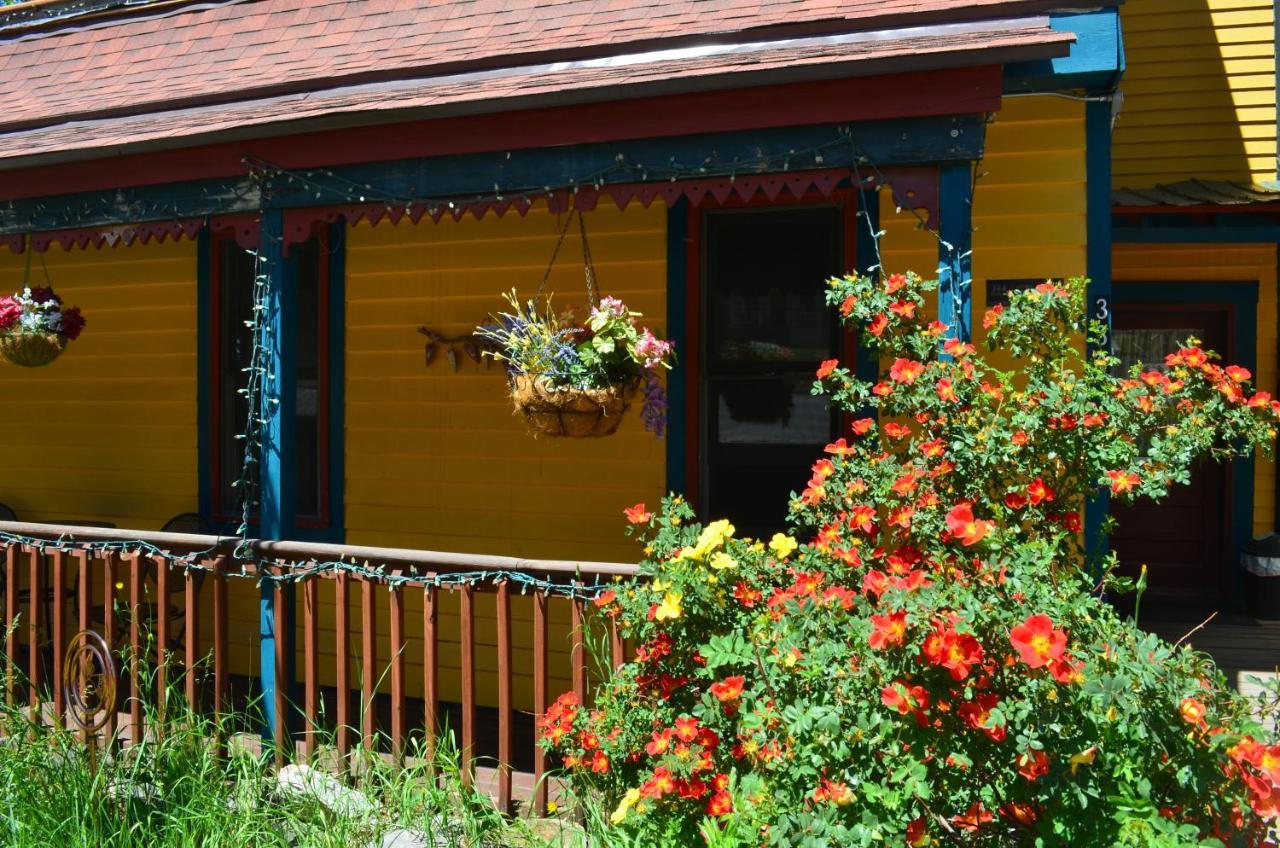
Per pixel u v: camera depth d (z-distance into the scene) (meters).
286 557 4.77
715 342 5.84
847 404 3.97
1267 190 8.10
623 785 3.79
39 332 5.76
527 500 6.17
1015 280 5.40
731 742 3.51
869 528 3.48
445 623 6.36
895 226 5.52
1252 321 8.49
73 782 4.27
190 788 4.31
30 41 7.12
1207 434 3.59
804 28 4.36
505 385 6.21
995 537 3.18
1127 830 2.59
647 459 5.93
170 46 6.48
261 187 4.97
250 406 5.00
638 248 5.93
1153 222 8.05
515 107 4.44
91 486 7.31
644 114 4.36
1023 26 4.07
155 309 7.11
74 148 5.09
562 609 6.09
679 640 3.69
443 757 4.28
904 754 2.88
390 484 6.46
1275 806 2.67
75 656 4.98
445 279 6.35
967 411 3.77
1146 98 9.04
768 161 4.24
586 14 5.30
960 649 2.71
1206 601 8.63
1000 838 2.96
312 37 5.99
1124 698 2.66
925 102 4.04
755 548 3.78
